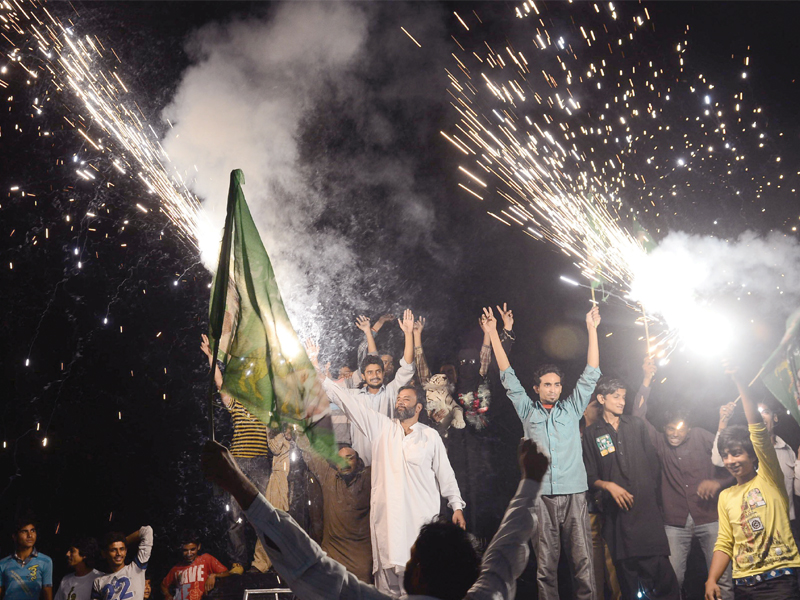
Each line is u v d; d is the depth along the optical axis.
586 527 5.15
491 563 2.21
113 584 5.34
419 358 6.61
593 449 5.49
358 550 5.10
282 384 2.29
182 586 5.74
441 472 5.09
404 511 4.84
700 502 5.27
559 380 5.42
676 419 5.38
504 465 6.82
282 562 2.03
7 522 8.31
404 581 2.31
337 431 5.70
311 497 5.59
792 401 3.64
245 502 2.03
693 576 5.70
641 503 5.26
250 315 2.32
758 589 4.18
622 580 5.30
